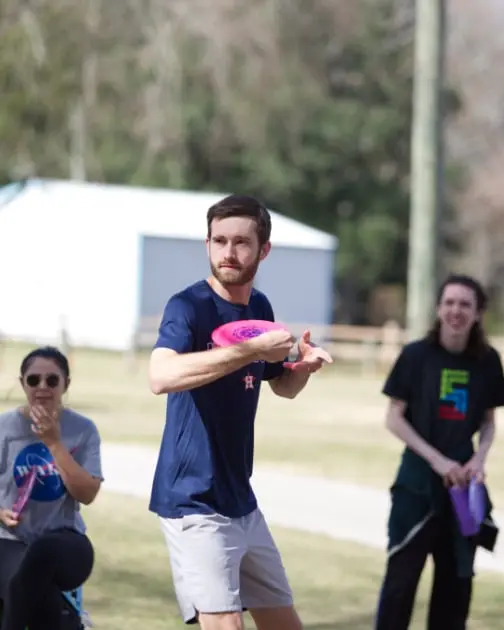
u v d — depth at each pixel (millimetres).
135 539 19922
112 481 25578
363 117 96562
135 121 81625
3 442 11422
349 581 17500
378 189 99688
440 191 37781
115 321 71625
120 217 71938
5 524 11289
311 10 89812
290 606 10523
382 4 95688
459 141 112500
